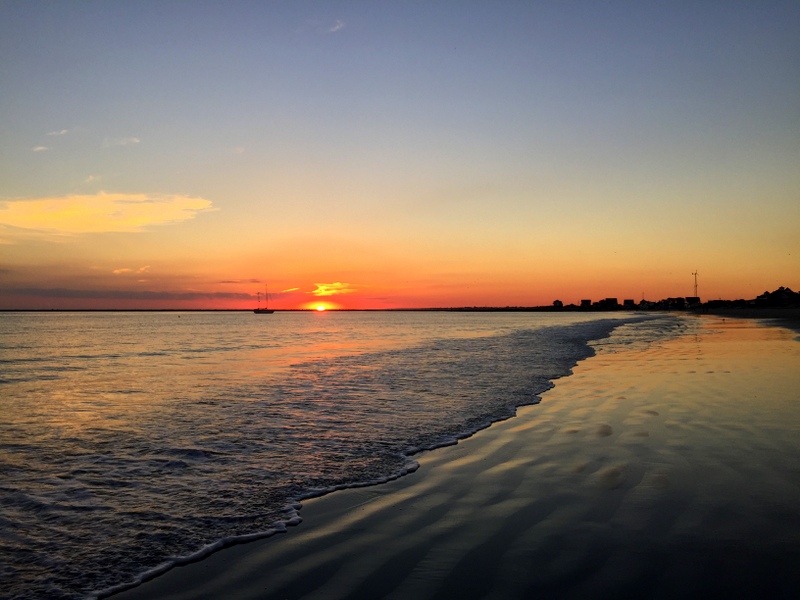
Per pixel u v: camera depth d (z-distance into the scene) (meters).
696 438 8.45
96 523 5.62
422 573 4.33
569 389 13.98
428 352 27.33
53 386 16.83
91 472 7.46
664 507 5.62
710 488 6.17
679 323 69.44
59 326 92.81
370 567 4.48
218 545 5.04
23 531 5.42
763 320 70.56
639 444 8.23
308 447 8.66
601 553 4.59
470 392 13.94
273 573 4.43
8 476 7.29
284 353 30.72
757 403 11.17
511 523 5.33
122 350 34.97
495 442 8.73
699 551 4.58
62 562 4.73
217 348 36.19
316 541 5.06
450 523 5.39
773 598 3.83
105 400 13.78
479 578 4.22
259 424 10.42
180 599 4.06
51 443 9.12
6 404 13.24
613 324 70.50
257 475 7.23
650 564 4.37
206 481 7.00
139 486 6.84
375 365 21.12
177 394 14.55
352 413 11.38
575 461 7.48
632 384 14.41
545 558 4.53
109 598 4.13
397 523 5.44
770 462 7.12
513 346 30.72
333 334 59.16
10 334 62.03
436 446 8.62
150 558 4.79
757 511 5.45
